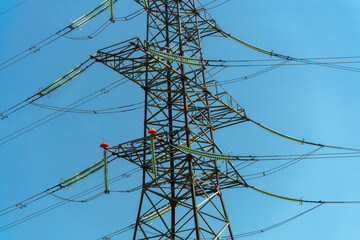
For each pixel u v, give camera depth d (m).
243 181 40.19
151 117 41.75
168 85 43.91
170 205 39.88
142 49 38.09
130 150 38.00
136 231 37.38
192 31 46.62
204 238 35.66
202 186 39.53
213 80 43.78
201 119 43.56
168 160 39.22
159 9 46.34
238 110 43.66
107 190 39.22
